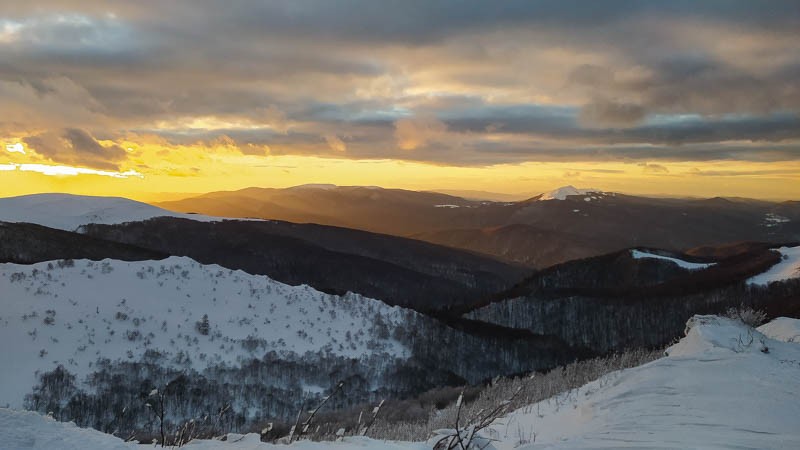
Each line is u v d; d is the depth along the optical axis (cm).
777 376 1291
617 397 1340
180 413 4209
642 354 2242
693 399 1202
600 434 1028
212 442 877
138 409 4106
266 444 835
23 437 727
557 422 1373
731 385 1256
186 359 5034
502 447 1238
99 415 4038
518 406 1839
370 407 3416
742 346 1644
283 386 5016
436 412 2812
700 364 1459
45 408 4012
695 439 899
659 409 1166
